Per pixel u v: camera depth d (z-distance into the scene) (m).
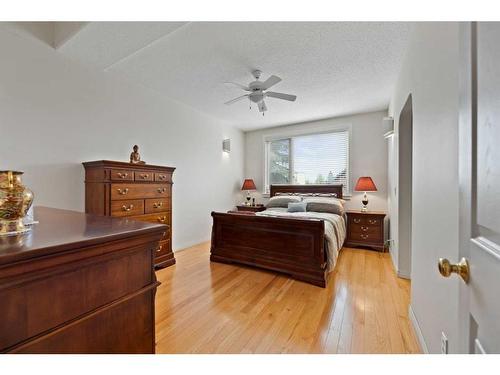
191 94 3.54
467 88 0.63
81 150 2.60
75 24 2.09
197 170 4.29
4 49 2.05
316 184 4.81
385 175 4.18
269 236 2.90
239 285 2.52
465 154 0.65
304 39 2.17
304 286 2.50
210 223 4.60
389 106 3.77
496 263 0.48
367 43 2.22
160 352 1.53
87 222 0.86
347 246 4.04
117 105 2.97
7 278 0.47
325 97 3.58
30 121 2.21
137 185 2.75
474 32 0.60
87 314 0.61
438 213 1.29
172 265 3.14
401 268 2.73
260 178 5.55
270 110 4.21
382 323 1.83
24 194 0.71
